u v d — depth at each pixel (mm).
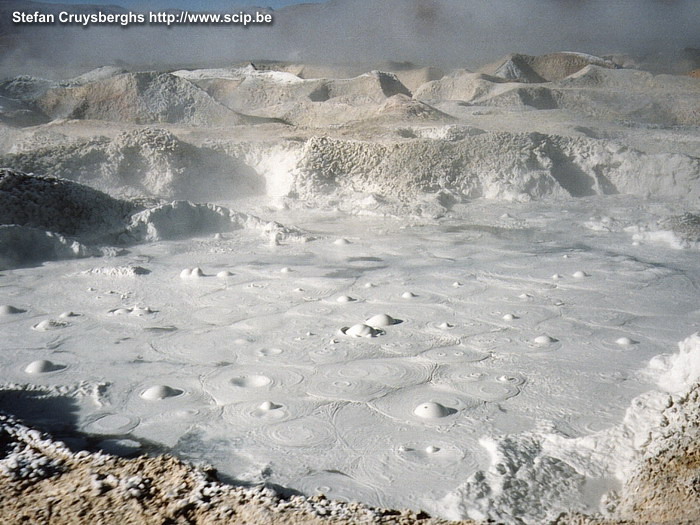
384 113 18078
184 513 2367
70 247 7590
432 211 10516
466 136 14125
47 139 13594
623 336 4859
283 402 3787
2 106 19516
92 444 3328
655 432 2893
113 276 6684
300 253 7824
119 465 2777
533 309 5539
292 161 12461
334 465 3109
